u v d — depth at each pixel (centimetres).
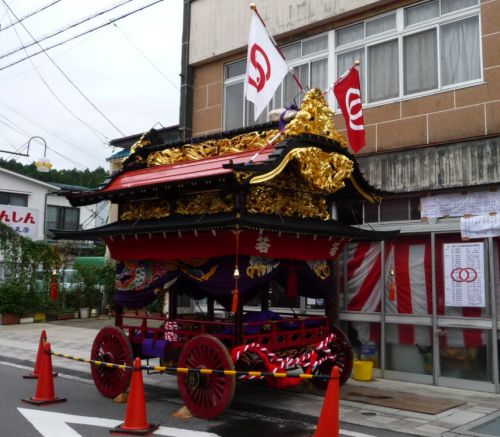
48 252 1862
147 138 865
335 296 966
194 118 1252
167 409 704
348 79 773
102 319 1894
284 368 676
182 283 845
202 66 1250
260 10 1138
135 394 593
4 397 752
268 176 612
